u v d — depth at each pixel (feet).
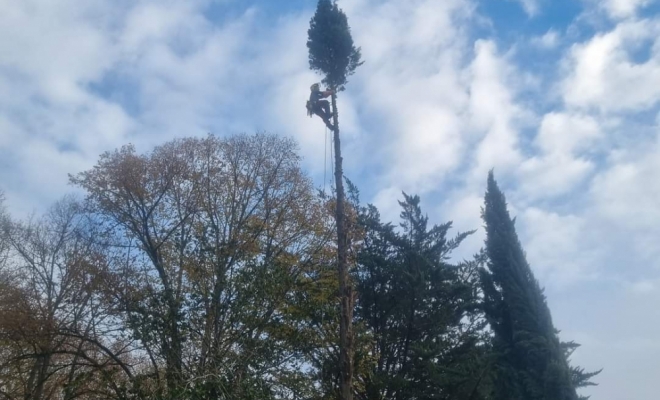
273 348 69.72
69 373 83.76
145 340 69.46
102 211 89.66
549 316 100.01
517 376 95.71
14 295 83.25
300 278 80.89
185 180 91.81
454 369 88.22
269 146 97.25
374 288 98.68
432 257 100.27
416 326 96.63
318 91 58.90
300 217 93.25
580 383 96.32
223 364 64.95
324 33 59.36
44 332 79.30
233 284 71.20
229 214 89.56
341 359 50.29
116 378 80.12
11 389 90.02
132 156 92.22
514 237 107.34
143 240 87.81
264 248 88.58
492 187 113.50
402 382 88.17
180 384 62.08
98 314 79.92
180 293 75.10
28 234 99.81
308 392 72.02
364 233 100.22
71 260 90.74
